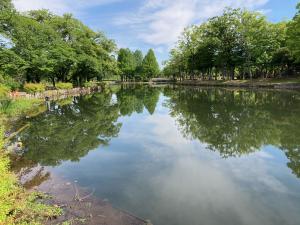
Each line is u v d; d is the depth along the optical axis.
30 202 5.31
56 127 14.45
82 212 5.05
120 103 26.52
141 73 98.31
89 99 31.02
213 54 57.50
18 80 32.53
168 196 5.90
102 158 8.88
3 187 5.53
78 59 40.94
